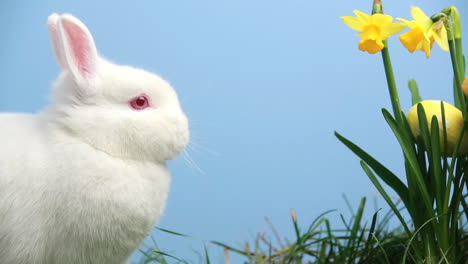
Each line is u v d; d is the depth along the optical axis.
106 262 0.75
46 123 0.75
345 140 0.83
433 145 0.80
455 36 0.82
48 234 0.72
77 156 0.72
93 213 0.72
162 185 0.77
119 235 0.74
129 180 0.74
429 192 0.83
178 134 0.76
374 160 0.83
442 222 0.82
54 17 0.79
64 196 0.72
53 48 0.79
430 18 0.77
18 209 0.72
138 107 0.75
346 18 0.77
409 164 0.82
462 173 0.83
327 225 0.91
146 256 0.94
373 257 0.89
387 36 0.77
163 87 0.77
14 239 0.72
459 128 0.81
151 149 0.75
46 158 0.72
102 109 0.74
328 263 0.90
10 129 0.74
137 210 0.74
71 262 0.74
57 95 0.75
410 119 0.83
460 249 0.85
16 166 0.72
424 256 0.85
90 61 0.75
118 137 0.74
